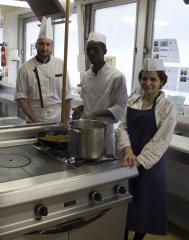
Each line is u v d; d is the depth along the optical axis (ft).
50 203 3.56
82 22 12.45
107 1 11.60
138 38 10.46
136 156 5.53
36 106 7.63
